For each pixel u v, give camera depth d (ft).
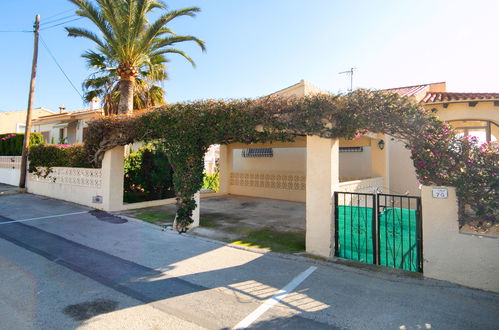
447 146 14.99
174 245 21.25
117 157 33.40
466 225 14.94
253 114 21.01
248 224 28.60
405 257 16.65
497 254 13.60
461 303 12.68
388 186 35.27
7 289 13.43
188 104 24.52
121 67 39.83
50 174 40.70
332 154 19.08
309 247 19.57
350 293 13.71
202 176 26.12
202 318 11.39
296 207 40.11
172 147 25.67
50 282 14.30
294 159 49.34
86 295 13.03
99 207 33.58
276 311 12.03
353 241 18.48
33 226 25.30
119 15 36.58
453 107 29.60
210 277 15.49
